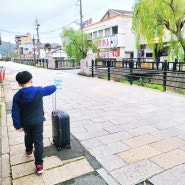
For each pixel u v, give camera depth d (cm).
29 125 272
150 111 588
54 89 299
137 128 456
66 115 350
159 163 311
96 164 312
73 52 2700
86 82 1221
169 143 379
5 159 328
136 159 324
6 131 446
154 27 1417
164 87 896
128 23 3062
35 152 281
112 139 400
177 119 515
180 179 273
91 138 405
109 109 616
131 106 646
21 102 263
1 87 1072
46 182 271
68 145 362
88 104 681
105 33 3469
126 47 3108
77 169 299
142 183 266
